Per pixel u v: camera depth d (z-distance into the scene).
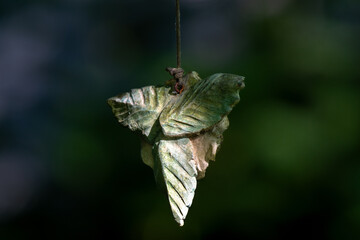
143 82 1.74
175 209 0.81
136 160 1.61
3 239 1.70
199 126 0.82
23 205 1.77
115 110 0.84
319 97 1.50
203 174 0.82
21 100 1.84
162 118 0.83
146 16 2.02
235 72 1.55
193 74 0.84
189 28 1.95
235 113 1.48
